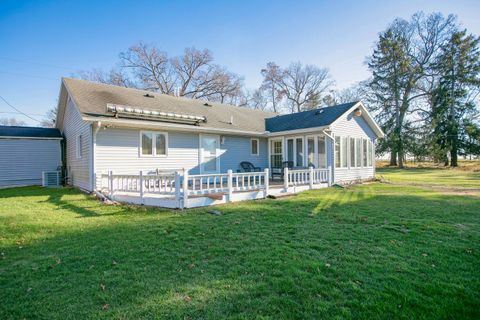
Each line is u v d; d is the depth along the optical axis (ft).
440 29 96.02
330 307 8.33
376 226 17.93
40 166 50.29
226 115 52.26
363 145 52.08
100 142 33.83
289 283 9.84
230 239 15.31
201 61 110.01
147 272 11.13
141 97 44.55
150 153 38.17
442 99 94.38
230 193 27.94
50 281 10.49
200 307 8.43
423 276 10.36
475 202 26.91
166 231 17.10
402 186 43.83
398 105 102.12
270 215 21.63
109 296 9.21
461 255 12.54
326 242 14.56
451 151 94.99
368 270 10.89
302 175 38.06
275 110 133.28
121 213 23.04
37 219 20.75
